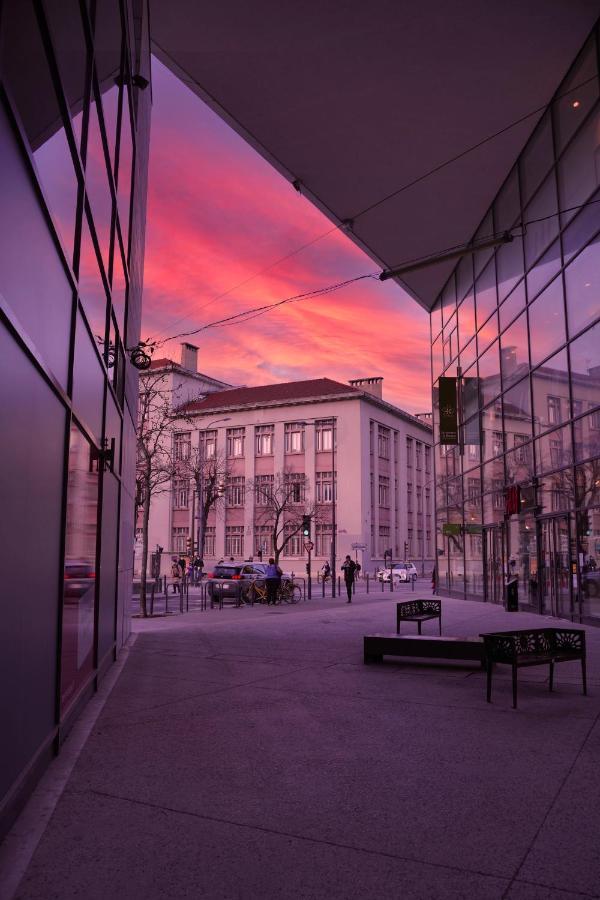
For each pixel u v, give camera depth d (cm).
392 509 7138
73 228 564
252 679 912
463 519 2764
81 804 434
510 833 388
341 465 6550
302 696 795
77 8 562
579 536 1658
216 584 2488
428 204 2303
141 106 1308
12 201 352
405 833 388
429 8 1399
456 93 1725
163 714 700
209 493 5994
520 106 1794
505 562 2278
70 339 563
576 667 1004
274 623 1745
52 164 465
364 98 1722
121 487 1148
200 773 501
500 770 506
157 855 360
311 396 6775
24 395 391
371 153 1975
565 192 1730
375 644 1041
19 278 372
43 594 464
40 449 441
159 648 1245
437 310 3191
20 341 371
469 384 2658
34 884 326
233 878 333
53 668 521
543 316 1897
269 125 1841
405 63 1591
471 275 2623
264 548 6719
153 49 1548
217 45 1521
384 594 3497
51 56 451
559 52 1594
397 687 852
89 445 715
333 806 432
